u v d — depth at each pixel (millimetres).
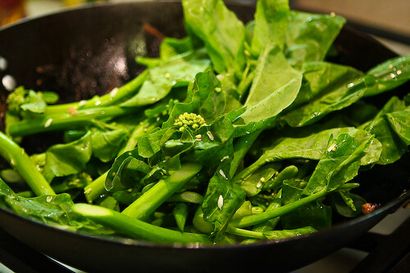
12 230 502
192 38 670
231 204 512
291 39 648
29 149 635
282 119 583
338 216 564
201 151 515
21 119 641
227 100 573
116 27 704
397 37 825
